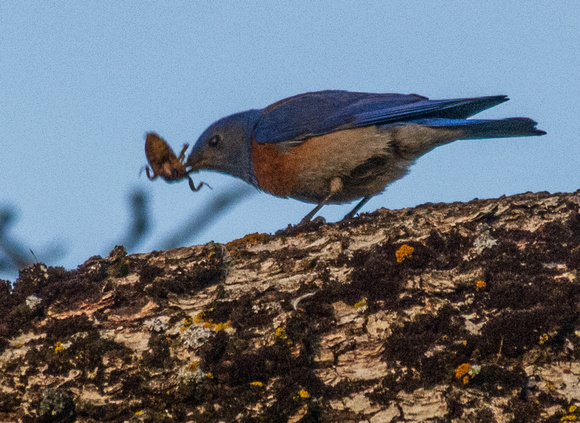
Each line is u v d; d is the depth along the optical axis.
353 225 10.60
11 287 9.77
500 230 9.89
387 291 9.49
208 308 9.52
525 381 8.68
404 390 8.76
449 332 9.08
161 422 8.73
